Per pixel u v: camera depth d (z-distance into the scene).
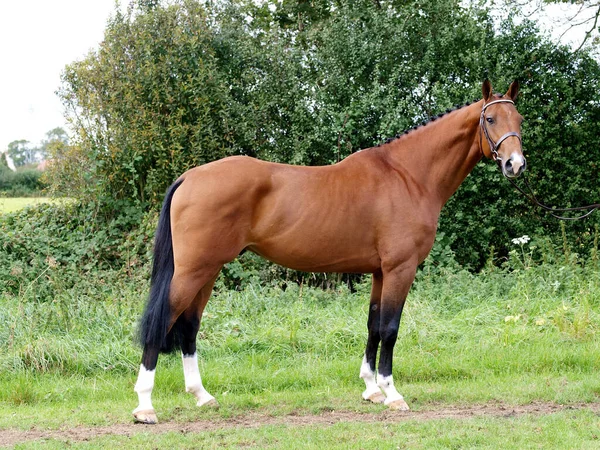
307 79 11.16
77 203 11.02
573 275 8.70
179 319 5.25
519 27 10.57
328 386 5.95
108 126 10.89
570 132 10.43
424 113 10.85
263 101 10.93
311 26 12.77
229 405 5.33
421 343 7.12
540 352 6.62
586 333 7.16
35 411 5.27
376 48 10.80
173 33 10.95
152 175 10.52
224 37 11.40
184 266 4.83
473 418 4.84
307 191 5.00
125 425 4.85
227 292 8.96
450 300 8.48
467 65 10.57
